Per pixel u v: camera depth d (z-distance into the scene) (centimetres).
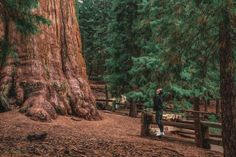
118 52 2816
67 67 1934
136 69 2498
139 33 2661
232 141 980
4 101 1652
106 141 1277
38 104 1661
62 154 991
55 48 1914
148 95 2402
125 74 2806
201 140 1405
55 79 1834
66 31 2003
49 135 1265
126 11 2727
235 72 977
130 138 1480
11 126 1391
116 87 2905
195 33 1071
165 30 1142
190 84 2123
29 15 1149
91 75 5634
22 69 1788
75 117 1808
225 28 952
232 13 882
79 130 1513
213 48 1077
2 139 1123
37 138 1137
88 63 5384
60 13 2000
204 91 2181
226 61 971
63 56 1955
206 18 977
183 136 1742
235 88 980
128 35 2748
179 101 2364
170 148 1305
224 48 970
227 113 984
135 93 2422
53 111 1684
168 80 1264
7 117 1562
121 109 3155
